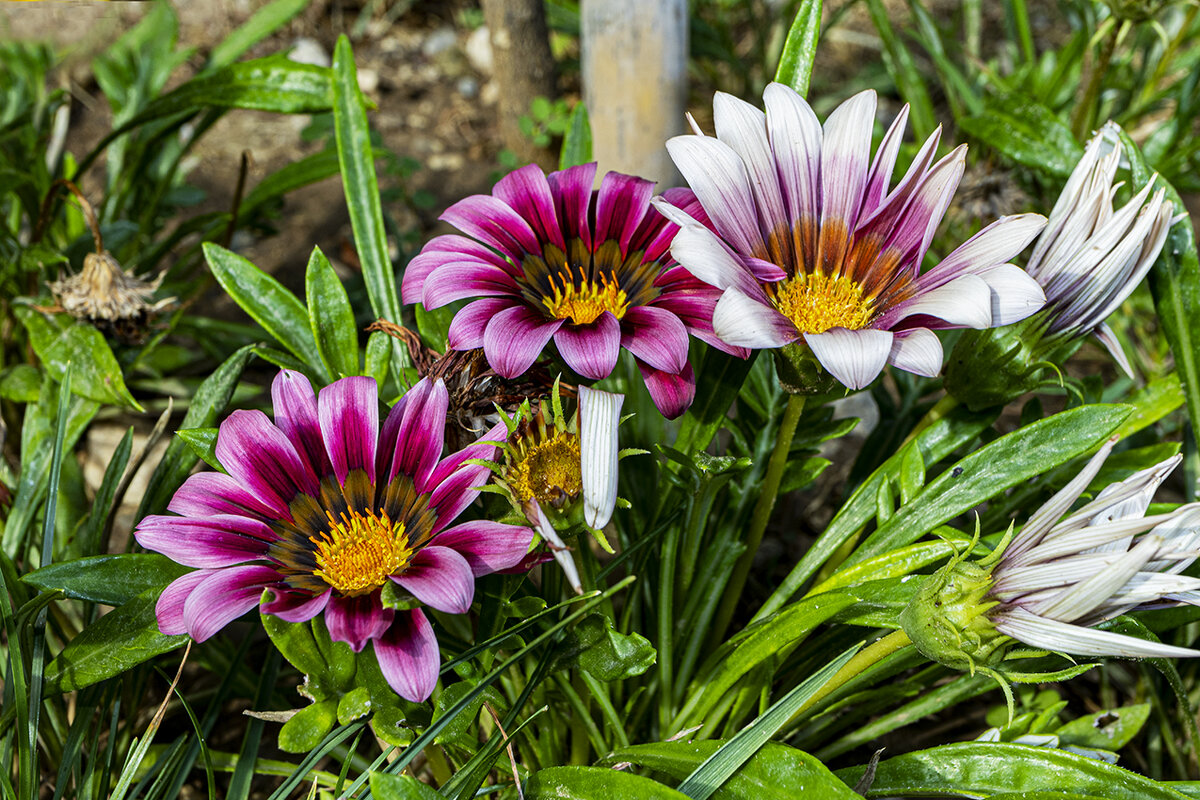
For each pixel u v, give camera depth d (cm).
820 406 49
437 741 40
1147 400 50
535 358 40
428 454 41
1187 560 39
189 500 40
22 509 50
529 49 80
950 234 70
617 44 59
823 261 42
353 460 41
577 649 41
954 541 43
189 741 49
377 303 49
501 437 39
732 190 41
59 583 42
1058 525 38
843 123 42
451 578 37
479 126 94
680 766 41
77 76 89
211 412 47
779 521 60
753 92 91
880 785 43
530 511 38
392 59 100
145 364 65
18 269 58
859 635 46
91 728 50
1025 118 58
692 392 41
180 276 68
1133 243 43
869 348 38
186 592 39
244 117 93
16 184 57
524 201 43
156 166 70
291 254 78
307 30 101
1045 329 44
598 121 62
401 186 79
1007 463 44
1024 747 42
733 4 95
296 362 47
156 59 70
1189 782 42
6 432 60
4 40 72
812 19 47
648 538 44
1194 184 69
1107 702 53
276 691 51
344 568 40
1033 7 107
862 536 52
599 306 43
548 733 45
